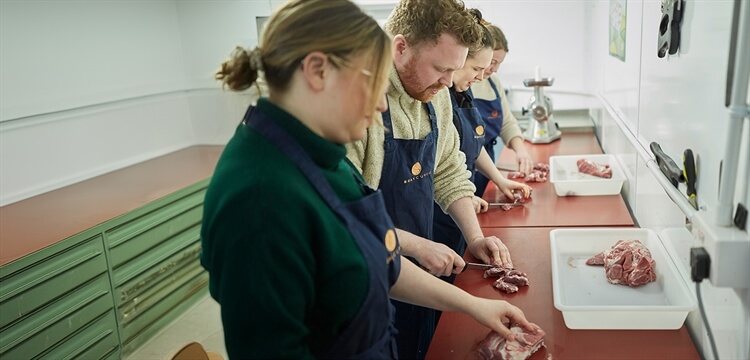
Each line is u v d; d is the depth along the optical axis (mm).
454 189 2002
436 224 2391
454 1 1579
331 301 1037
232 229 947
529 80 3426
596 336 1387
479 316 1345
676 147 1483
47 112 3076
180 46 3990
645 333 1391
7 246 2352
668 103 1575
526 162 2932
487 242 1845
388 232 1168
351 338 1082
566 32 3912
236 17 3832
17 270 2225
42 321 2375
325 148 1047
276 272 942
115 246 2725
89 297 2598
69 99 3195
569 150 3303
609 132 2977
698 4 1281
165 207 3029
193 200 3246
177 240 3174
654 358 1289
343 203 1083
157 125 3840
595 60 3594
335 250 1019
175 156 3855
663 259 1599
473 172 2668
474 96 3010
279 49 991
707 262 1093
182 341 3072
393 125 1689
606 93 3055
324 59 966
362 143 1652
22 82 2939
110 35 3432
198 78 4016
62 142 3180
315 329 1076
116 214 2715
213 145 4129
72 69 3201
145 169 3537
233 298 947
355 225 1078
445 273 1627
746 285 1038
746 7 975
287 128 1019
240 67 1028
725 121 1092
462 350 1360
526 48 4008
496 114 3045
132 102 3619
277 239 942
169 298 3199
